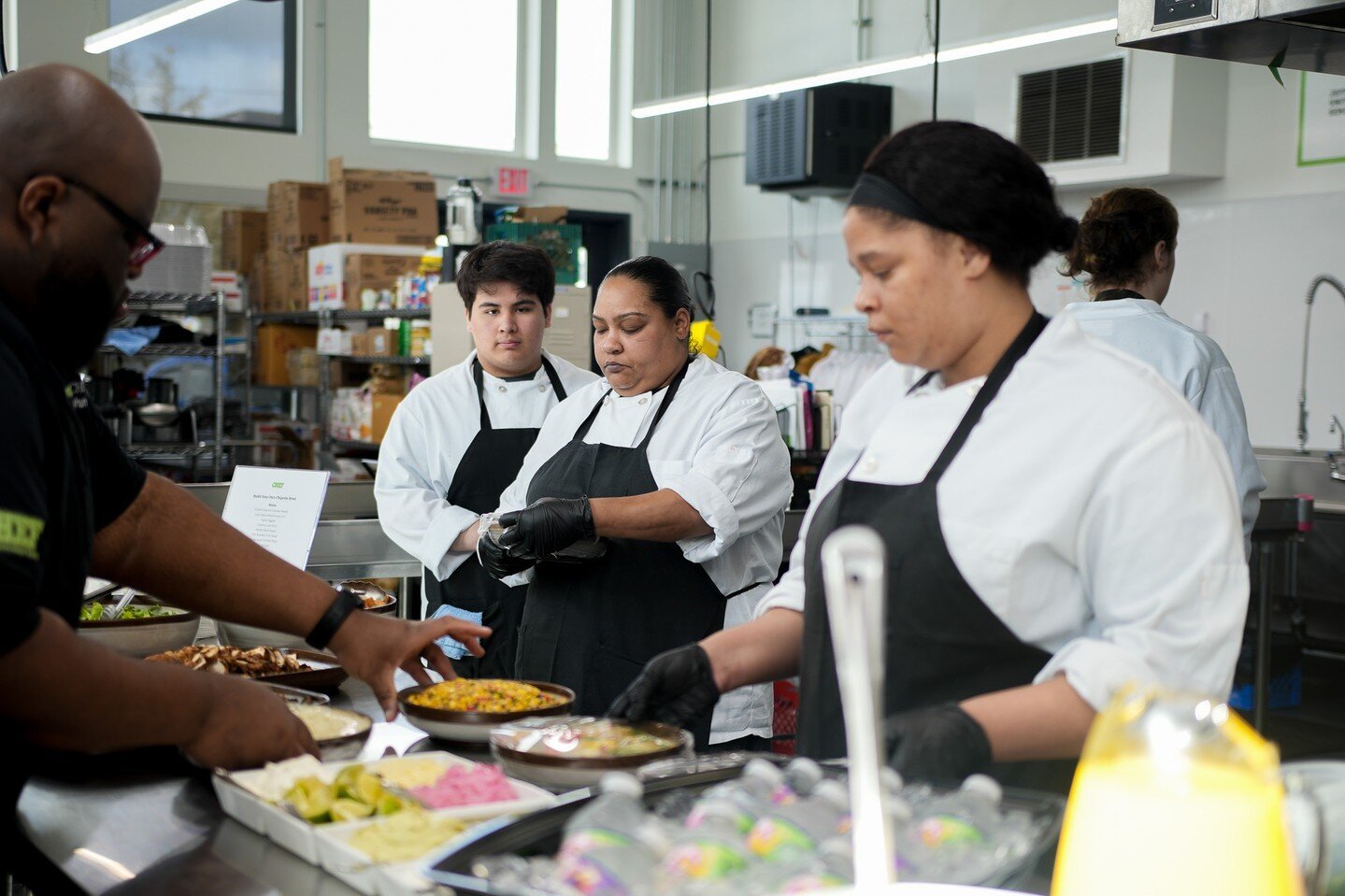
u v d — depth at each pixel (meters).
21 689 1.18
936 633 1.29
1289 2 2.42
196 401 8.71
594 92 10.33
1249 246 6.46
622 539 2.23
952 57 6.47
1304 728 4.55
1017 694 1.16
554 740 1.40
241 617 1.70
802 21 9.50
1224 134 6.55
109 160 1.34
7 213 1.32
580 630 2.24
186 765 1.55
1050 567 1.27
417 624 1.73
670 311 2.37
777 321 9.11
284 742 1.42
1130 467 1.21
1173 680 1.17
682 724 1.40
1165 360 2.85
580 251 6.04
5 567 1.14
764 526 2.37
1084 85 6.75
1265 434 6.44
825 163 8.48
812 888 0.84
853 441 1.56
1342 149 6.04
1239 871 0.65
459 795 1.28
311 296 7.97
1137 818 0.67
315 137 9.28
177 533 1.67
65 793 1.46
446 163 9.70
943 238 1.25
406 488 2.83
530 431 2.91
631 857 0.90
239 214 8.95
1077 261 3.04
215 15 8.96
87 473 1.44
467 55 9.81
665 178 10.49
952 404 1.33
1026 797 1.04
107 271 1.38
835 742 1.35
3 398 1.19
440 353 5.55
